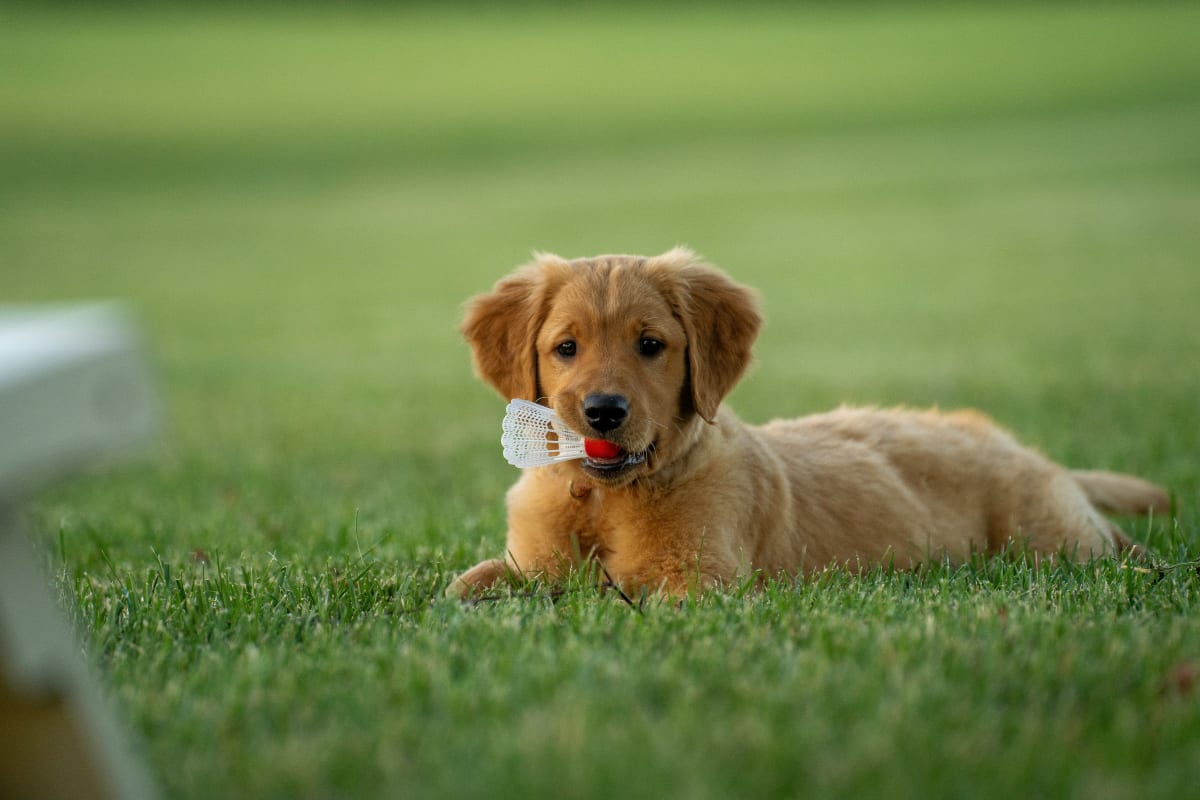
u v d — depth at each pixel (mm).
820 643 4234
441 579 5855
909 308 20734
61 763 2846
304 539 7055
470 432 11805
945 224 30719
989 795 3070
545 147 46875
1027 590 5273
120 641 4590
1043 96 51000
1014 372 13719
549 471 6105
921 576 5984
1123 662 3998
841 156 42781
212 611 4980
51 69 60250
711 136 47969
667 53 66438
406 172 42812
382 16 79688
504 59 65812
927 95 53000
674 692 3762
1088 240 27125
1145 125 43906
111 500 9172
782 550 6293
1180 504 7582
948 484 7047
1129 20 66875
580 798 3076
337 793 3172
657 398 5828
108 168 43500
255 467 10242
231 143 47719
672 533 5855
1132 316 18047
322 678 4031
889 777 3152
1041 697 3707
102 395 2633
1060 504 7062
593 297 5949
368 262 29000
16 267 28812
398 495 8781
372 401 14109
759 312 6426
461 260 28766
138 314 22875
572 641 4258
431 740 3432
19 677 2742
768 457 6461
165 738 3578
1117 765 3205
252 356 18312
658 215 33938
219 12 79438
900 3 81000
